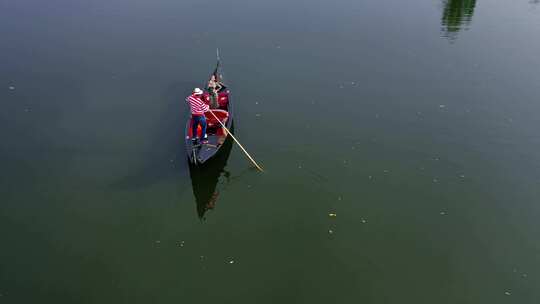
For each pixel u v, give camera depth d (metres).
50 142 14.68
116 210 12.16
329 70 19.12
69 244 11.16
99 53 20.48
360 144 14.82
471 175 13.35
